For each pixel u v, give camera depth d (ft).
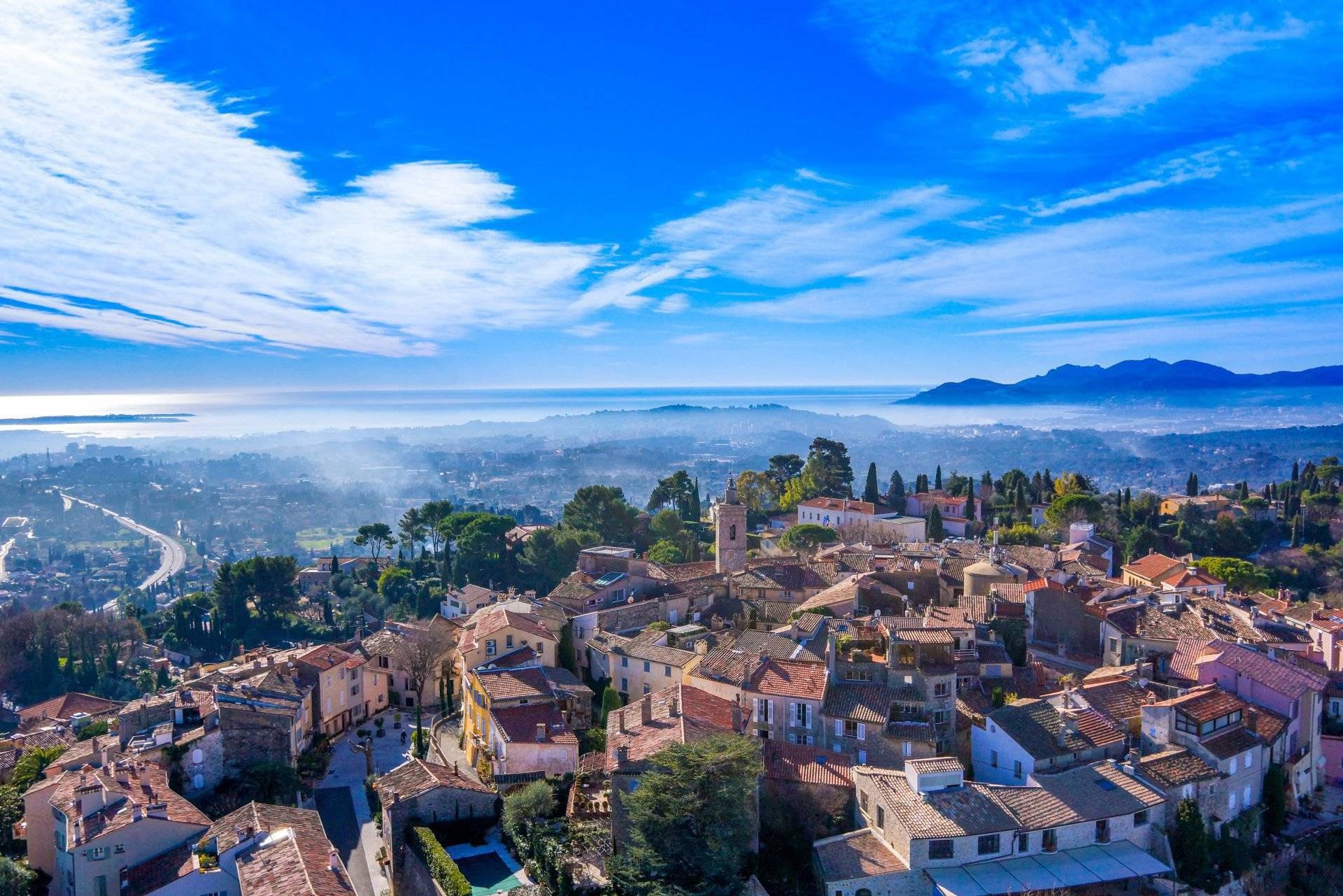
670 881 187.21
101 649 547.08
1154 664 282.97
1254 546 578.25
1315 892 223.92
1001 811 203.92
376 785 240.94
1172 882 207.51
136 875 203.31
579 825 210.79
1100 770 221.05
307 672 311.88
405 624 408.05
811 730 243.19
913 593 364.58
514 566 525.34
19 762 279.90
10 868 206.59
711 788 191.01
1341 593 484.74
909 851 196.24
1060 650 312.50
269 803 247.70
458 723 314.76
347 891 185.98
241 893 190.90
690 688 252.01
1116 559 524.11
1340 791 258.37
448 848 218.38
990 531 543.80
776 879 203.10
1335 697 273.54
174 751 249.75
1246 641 291.17
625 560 408.87
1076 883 194.08
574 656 337.31
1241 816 226.38
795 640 286.66
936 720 241.35
